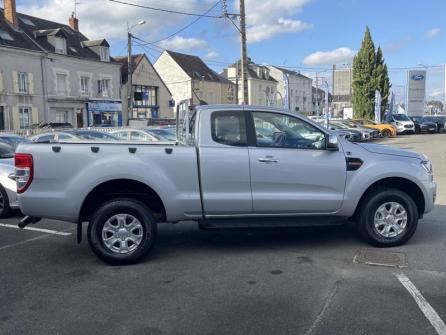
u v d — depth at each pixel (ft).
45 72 118.32
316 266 18.01
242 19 77.56
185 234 23.36
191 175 18.78
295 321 13.20
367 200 20.15
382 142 96.48
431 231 23.20
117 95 141.79
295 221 19.66
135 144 18.80
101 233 18.33
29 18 129.70
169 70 194.80
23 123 113.39
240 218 19.49
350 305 14.21
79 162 18.21
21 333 12.72
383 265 17.93
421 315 13.46
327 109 122.01
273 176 19.17
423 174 20.47
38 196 18.19
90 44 135.95
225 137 19.20
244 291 15.53
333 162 19.54
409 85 163.12
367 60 147.95
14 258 19.62
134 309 14.20
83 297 15.21
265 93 256.52
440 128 133.49
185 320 13.38
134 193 19.07
